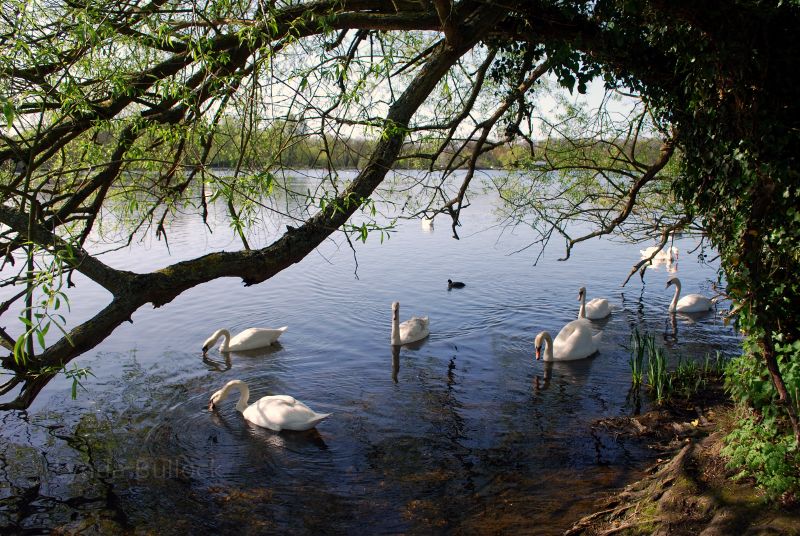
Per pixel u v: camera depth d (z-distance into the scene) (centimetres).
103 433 1100
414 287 2205
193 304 1964
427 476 948
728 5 607
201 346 1587
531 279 2331
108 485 929
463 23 577
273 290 2148
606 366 1441
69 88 510
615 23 669
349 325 1772
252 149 565
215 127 569
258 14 506
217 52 528
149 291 421
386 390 1305
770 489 704
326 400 1256
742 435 782
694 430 1048
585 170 1094
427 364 1466
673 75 736
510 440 1061
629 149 1165
